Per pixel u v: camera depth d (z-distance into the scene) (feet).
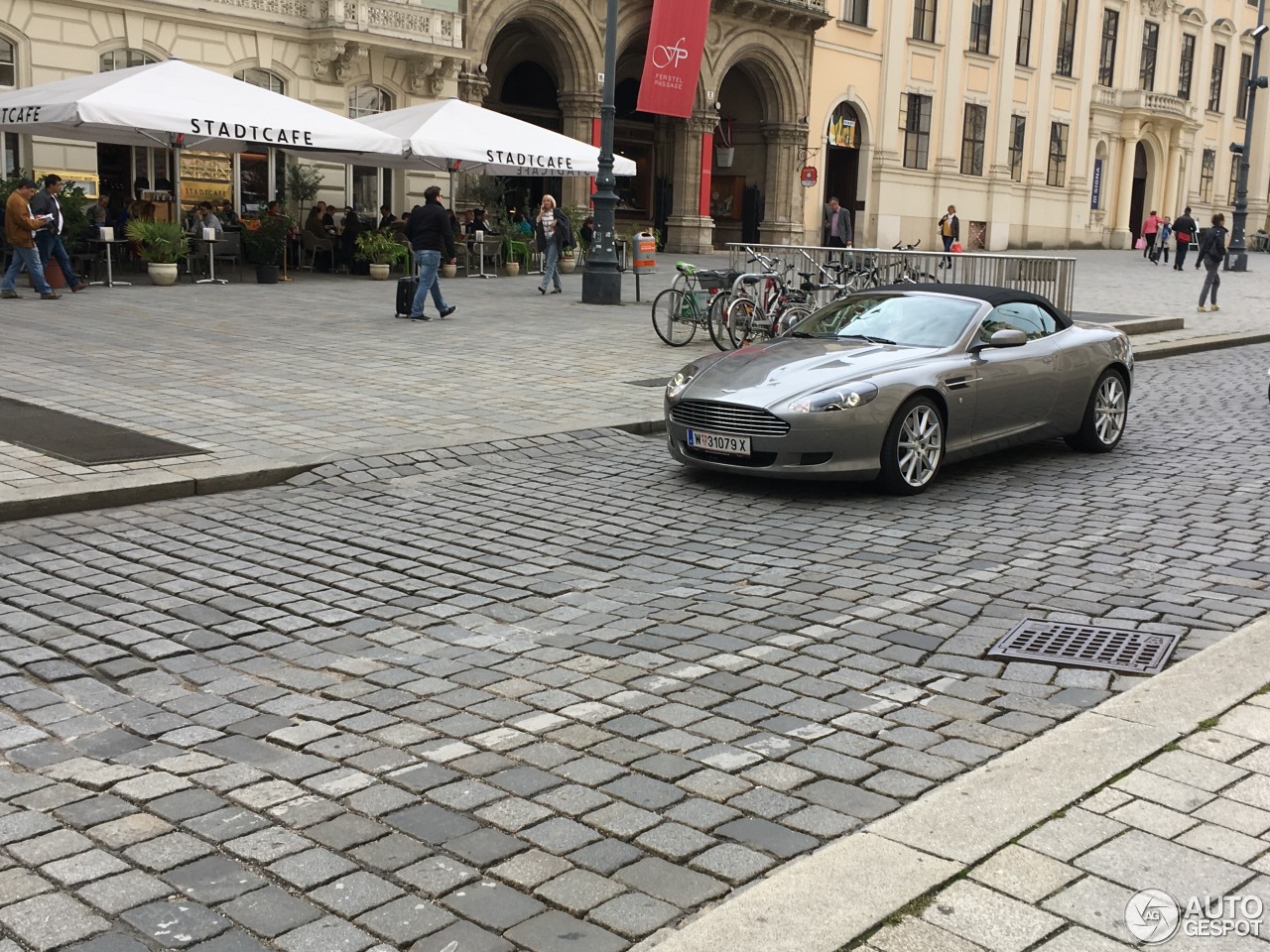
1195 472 29.99
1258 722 13.78
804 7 128.06
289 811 12.35
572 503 25.93
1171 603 19.31
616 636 17.74
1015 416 29.76
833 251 58.59
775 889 10.47
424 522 24.13
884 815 12.39
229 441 29.43
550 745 14.01
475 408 35.27
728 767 13.47
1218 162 198.39
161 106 63.00
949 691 15.71
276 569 20.83
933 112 150.10
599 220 65.77
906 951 9.61
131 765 13.44
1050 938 9.78
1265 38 202.18
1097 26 170.60
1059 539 23.36
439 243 55.11
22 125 65.16
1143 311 71.46
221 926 10.34
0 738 14.12
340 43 87.92
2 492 23.80
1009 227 163.12
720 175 139.23
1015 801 11.98
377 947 10.09
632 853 11.59
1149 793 12.12
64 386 35.29
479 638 17.63
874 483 27.61
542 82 125.70
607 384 40.22
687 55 74.38
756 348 29.89
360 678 16.06
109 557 21.26
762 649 17.22
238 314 54.75
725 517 25.02
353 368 41.24
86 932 10.21
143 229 66.90
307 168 89.20
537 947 10.09
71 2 76.23
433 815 12.30
